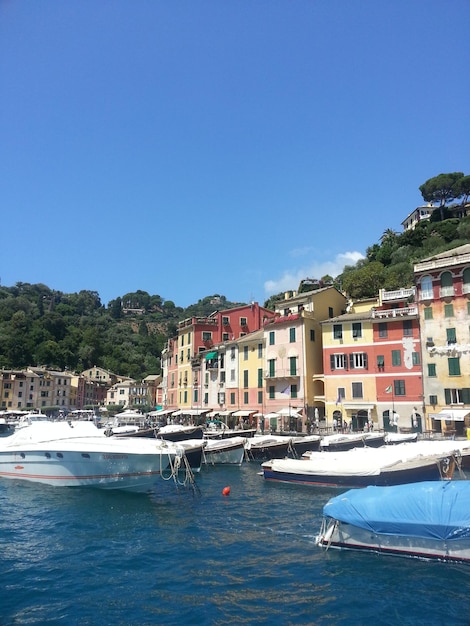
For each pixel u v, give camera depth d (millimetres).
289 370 55500
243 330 75688
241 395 61844
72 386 138875
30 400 123938
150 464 23031
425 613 10867
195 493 23984
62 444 24922
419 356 46750
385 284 76062
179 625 10453
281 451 35281
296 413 51781
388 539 14281
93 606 11430
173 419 71812
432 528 13523
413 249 92062
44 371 132500
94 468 23875
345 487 23781
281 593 12031
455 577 12508
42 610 11219
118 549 15570
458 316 44594
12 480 26375
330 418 51219
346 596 11781
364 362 50000
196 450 30469
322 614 10914
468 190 106062
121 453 23281
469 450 24750
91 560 14539
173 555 14906
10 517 19531
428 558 13625
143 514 20016
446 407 43969
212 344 73812
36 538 16781
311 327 55938
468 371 43250
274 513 19953
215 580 12906
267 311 78000
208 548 15547
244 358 62250
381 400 48250
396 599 11531
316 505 21141
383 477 22266
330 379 51875
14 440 27172
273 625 10438
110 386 154375
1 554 15125
